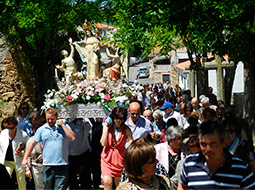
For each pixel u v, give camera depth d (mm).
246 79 9328
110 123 6672
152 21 9305
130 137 6816
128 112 8422
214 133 3469
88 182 8406
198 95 15875
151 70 56719
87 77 12680
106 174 6688
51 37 18203
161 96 17641
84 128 8250
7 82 17875
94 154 8711
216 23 8727
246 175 3508
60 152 6820
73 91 8203
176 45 16172
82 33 19281
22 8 15680
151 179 3982
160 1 8703
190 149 4559
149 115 8562
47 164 6793
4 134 7164
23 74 18500
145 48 14180
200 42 9422
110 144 6680
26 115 9023
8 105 17484
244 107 9406
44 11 15836
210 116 8000
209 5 8617
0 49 17781
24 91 18516
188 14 8625
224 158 3561
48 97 8328
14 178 7598
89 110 8195
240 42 8531
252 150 4977
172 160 5578
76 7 17359
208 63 14859
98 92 8203
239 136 5012
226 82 15789
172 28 9195
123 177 4188
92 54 12641
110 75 12164
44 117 7793
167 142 5695
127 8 9766
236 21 8547
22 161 6793
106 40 12516
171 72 44719
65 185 6902
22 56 18062
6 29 17094
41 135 6832
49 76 21047
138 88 9102
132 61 66375
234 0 7914
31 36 17766
